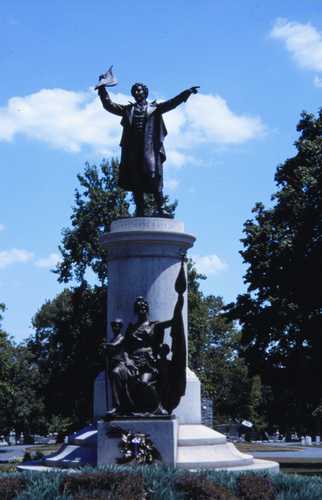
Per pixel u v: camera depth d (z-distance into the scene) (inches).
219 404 3764.8
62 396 1845.5
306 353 1462.8
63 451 602.9
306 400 1553.9
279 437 4045.3
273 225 1486.2
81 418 1822.1
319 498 390.3
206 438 582.2
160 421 528.4
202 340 2068.2
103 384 625.6
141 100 676.1
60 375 1824.6
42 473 429.1
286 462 1478.8
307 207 1402.6
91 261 1768.0
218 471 438.0
